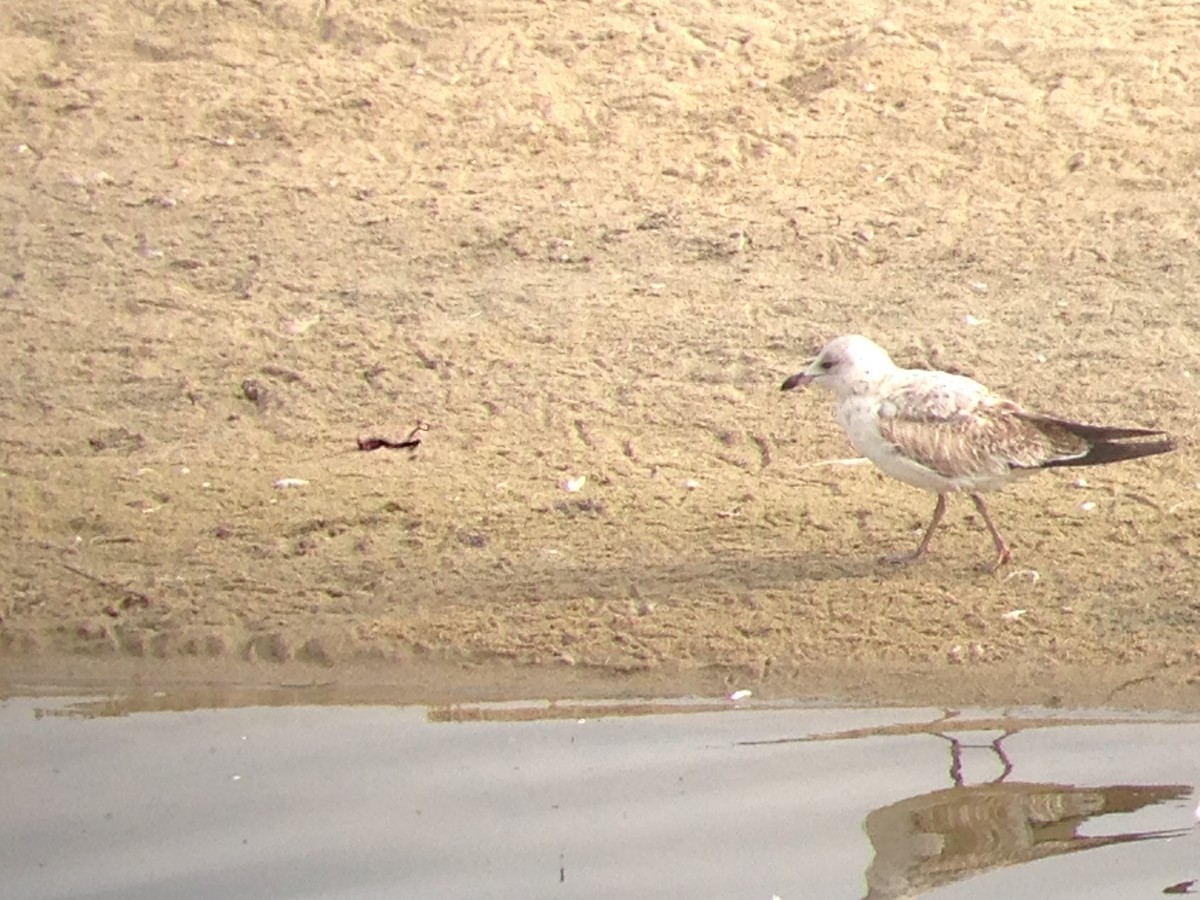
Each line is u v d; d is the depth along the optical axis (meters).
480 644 9.26
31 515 10.48
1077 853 7.44
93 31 15.12
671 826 7.75
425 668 9.17
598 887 7.32
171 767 8.42
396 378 11.70
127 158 13.99
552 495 10.49
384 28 15.08
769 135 13.88
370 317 12.32
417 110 14.32
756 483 10.54
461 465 10.85
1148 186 13.17
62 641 9.53
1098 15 14.91
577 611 9.43
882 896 7.18
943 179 13.38
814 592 9.41
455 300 12.47
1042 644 8.91
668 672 8.98
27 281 12.67
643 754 8.35
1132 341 11.60
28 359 11.93
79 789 8.26
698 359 11.76
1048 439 9.20
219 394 11.63
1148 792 7.80
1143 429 9.42
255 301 12.50
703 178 13.56
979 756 8.15
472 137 14.08
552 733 8.59
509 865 7.52
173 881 7.52
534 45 14.85
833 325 11.98
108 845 7.79
